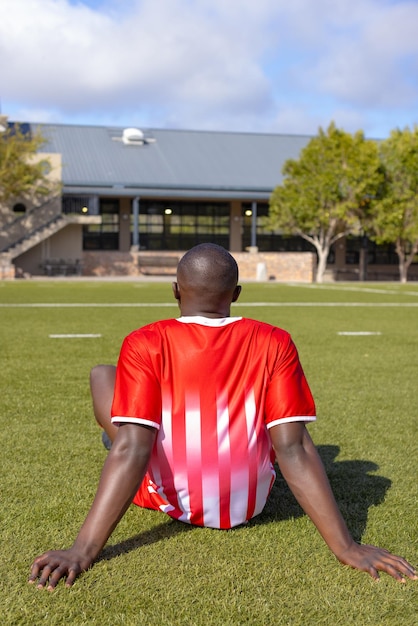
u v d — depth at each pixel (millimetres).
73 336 7551
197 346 1819
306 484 1778
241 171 39500
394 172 33281
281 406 1786
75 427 3459
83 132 41125
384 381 4984
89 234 37812
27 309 11586
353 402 4223
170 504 2023
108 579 1758
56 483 2561
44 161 32500
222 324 1848
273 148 43094
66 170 36531
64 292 17812
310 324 9375
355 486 2576
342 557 1825
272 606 1634
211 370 1823
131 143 40219
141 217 38500
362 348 6855
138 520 2152
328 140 31797
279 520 2174
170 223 39000
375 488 2555
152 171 37875
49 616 1583
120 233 38188
